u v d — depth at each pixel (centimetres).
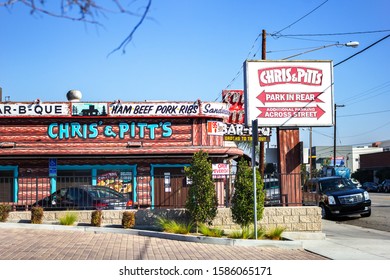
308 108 1644
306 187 2397
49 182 2106
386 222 1969
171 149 2177
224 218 1470
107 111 2180
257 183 1352
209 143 2230
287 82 1645
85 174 2177
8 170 2153
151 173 2200
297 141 1648
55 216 1562
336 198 2114
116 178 2183
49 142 2164
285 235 1425
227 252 1135
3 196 2128
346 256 1112
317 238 1420
